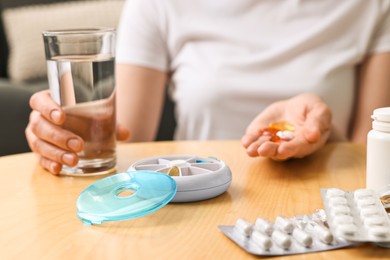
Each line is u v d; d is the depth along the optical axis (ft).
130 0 4.18
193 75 3.92
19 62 8.29
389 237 1.54
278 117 2.81
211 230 1.71
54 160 2.35
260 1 3.90
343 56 3.83
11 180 2.31
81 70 2.24
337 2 3.87
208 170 2.03
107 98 2.31
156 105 4.04
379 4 3.87
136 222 1.78
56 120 2.28
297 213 1.85
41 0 8.86
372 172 1.96
